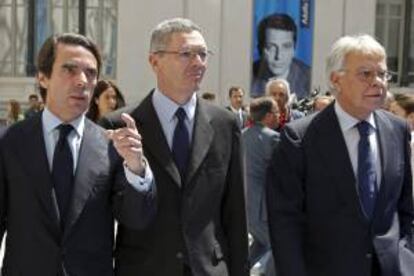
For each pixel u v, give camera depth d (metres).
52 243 3.42
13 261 3.46
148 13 20.48
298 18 19.94
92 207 3.50
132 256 3.75
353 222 3.91
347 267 3.88
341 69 3.92
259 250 7.62
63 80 3.48
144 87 20.52
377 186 3.97
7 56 21.59
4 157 3.52
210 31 20.25
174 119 3.86
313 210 3.99
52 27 21.39
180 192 3.76
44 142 3.54
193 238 3.74
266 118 7.54
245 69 20.17
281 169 4.06
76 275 3.43
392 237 3.95
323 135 4.02
